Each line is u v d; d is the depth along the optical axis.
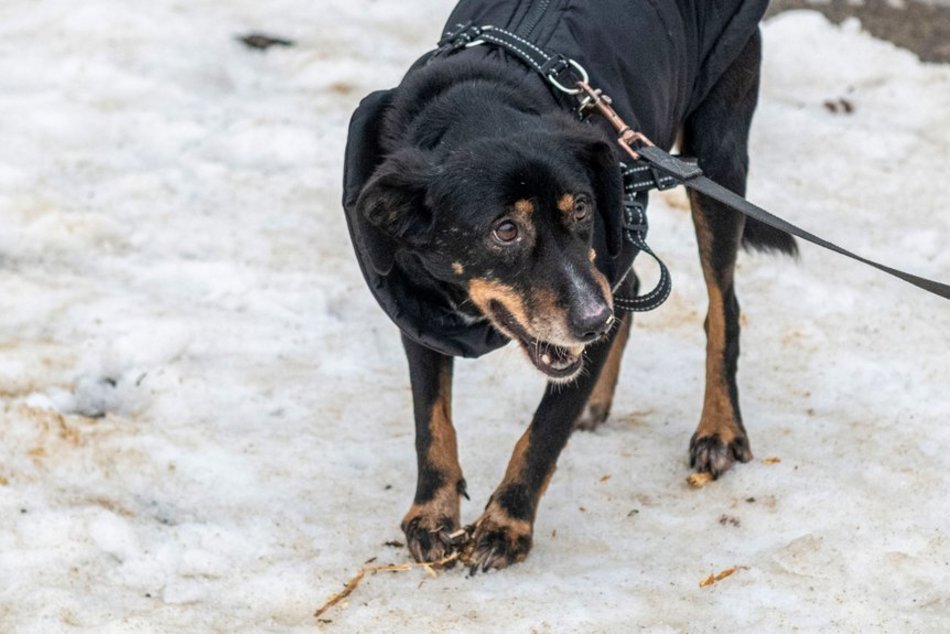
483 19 6.19
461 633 5.59
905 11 12.45
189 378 7.60
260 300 8.47
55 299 8.28
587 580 5.99
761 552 6.20
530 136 5.51
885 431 7.23
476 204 5.43
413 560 6.16
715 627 5.63
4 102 10.57
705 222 7.09
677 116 6.57
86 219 9.12
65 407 7.44
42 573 5.97
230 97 10.92
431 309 5.89
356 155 5.78
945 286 5.22
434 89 5.82
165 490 6.69
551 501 6.70
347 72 11.28
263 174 9.91
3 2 12.20
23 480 6.59
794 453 7.07
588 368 6.10
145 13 11.93
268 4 12.40
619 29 6.05
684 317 8.48
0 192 9.36
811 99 11.16
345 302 8.57
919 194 9.93
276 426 7.28
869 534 6.27
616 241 5.74
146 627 5.58
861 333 8.25
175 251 8.96
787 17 12.03
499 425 7.30
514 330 5.64
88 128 10.30
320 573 6.05
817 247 9.20
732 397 7.07
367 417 7.38
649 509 6.65
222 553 6.20
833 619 5.66
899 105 11.08
